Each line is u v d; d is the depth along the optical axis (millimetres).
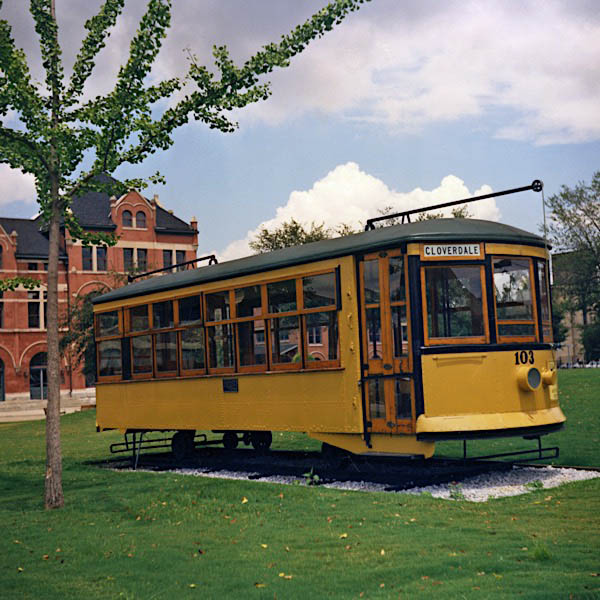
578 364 62906
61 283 61125
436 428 10742
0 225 60719
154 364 16250
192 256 65312
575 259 47531
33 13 11898
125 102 11945
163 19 11625
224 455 17000
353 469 13242
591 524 7625
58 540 8492
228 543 7730
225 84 12094
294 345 12875
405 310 11148
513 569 6059
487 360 11102
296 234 47906
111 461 18047
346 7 11891
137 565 7035
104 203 63938
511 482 11039
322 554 7004
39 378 62125
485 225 11734
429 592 5590
